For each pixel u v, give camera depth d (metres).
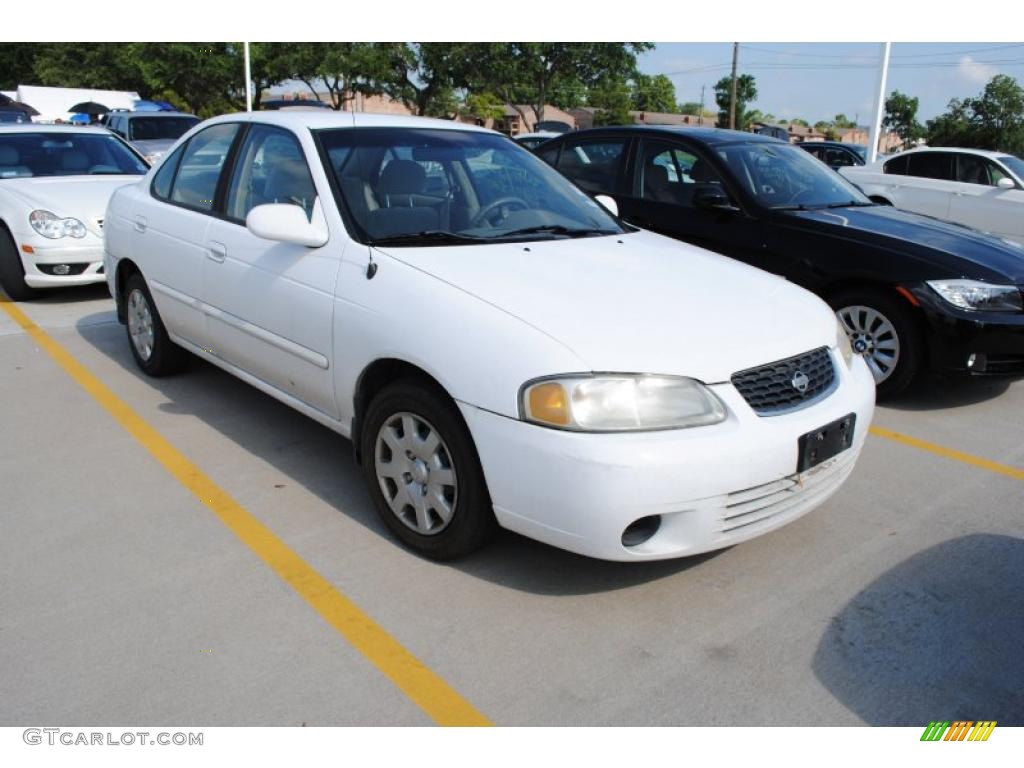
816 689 2.54
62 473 3.91
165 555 3.20
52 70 37.88
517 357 2.70
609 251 3.58
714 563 3.25
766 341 2.96
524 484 2.69
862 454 4.42
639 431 2.61
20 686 2.47
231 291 4.02
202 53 30.38
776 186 5.87
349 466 4.03
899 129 63.22
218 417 4.63
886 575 3.19
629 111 56.81
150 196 4.93
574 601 2.96
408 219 3.53
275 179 3.91
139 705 2.41
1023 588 3.12
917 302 4.93
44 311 7.03
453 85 37.22
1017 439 4.68
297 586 3.01
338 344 3.34
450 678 2.55
